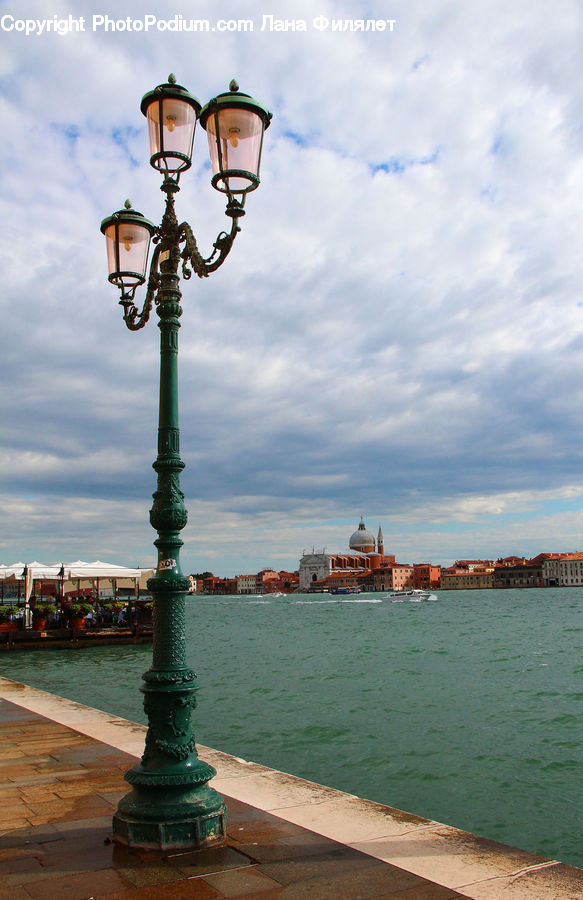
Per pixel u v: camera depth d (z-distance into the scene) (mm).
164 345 7738
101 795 8555
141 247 8570
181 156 7500
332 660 40531
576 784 14625
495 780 14898
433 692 26781
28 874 6105
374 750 17344
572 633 62281
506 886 5816
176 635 7230
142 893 5691
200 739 18594
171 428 7551
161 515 7285
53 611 48781
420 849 6660
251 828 7285
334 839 6941
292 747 17688
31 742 11578
